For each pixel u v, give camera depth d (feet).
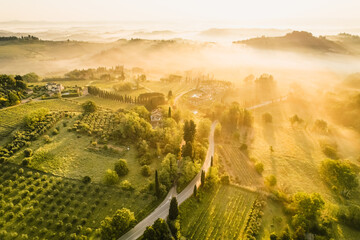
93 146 416.05
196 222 296.92
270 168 441.68
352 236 290.76
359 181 396.37
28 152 362.53
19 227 260.83
